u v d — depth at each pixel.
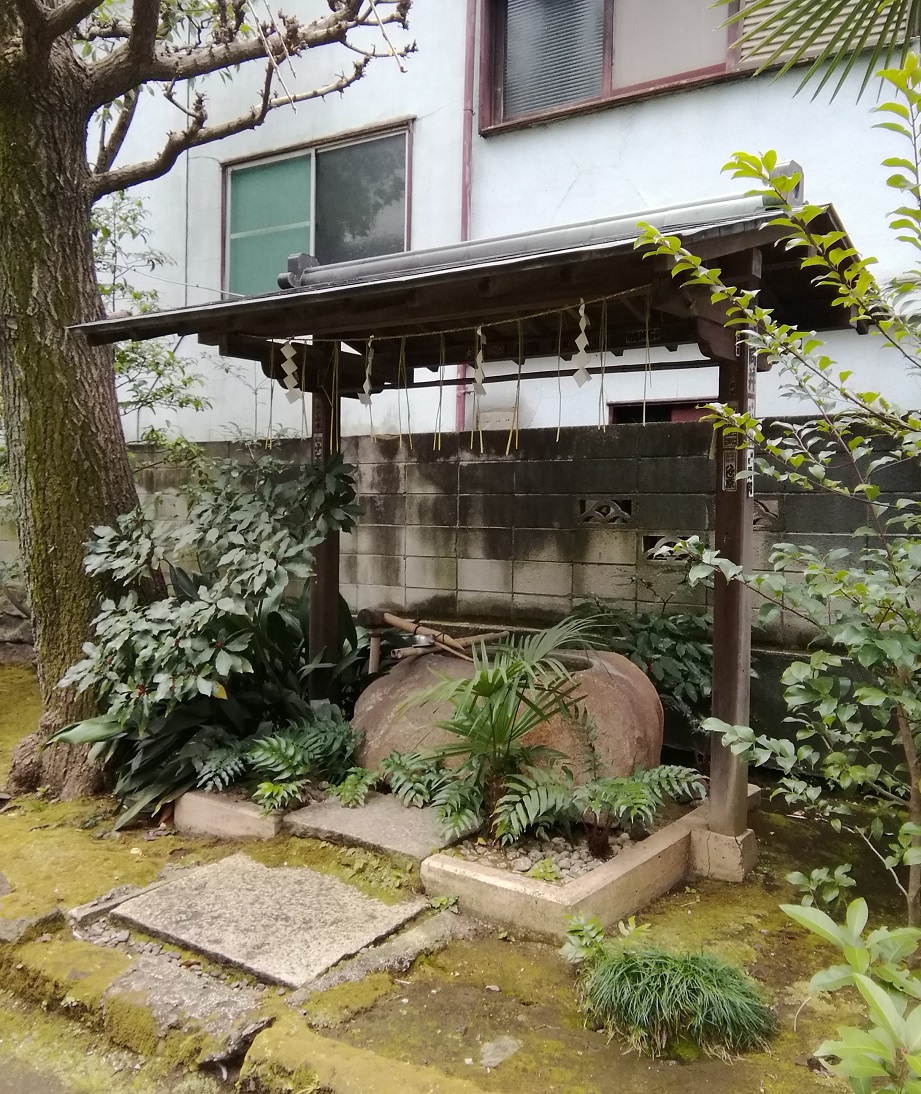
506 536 5.79
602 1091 2.27
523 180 6.32
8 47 4.39
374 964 2.83
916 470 4.41
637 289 3.25
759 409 5.28
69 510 4.64
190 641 4.04
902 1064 1.52
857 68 5.07
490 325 4.27
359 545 6.49
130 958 2.96
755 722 4.82
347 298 3.52
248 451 7.07
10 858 3.80
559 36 6.33
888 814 3.50
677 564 5.12
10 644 8.26
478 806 3.62
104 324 4.26
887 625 2.64
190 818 4.14
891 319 2.62
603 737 3.79
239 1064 2.49
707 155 5.60
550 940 3.00
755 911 3.31
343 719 4.72
